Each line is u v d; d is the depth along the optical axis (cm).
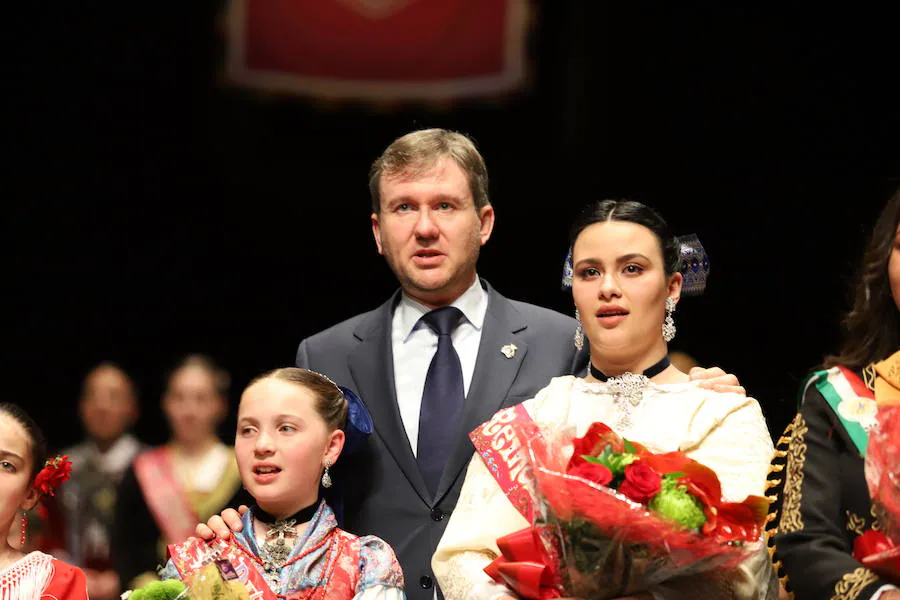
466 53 1938
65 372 2145
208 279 2142
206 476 1515
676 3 1873
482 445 760
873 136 1808
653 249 744
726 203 1873
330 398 823
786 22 1828
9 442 814
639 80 1898
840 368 704
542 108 1928
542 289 1966
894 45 1789
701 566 634
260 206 2105
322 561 774
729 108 1867
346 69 1983
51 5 2034
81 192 2112
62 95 2070
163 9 2038
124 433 1583
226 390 1579
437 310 902
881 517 619
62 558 1498
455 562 718
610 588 650
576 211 1939
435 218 875
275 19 2000
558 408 743
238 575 767
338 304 2134
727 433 702
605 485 624
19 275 2128
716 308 1856
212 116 2062
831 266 1822
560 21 1911
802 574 645
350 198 2080
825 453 677
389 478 852
